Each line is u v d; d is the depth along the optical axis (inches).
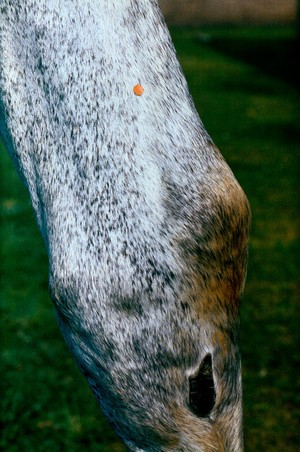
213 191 32.7
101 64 32.1
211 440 33.7
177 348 32.5
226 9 498.0
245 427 78.6
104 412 34.4
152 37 32.7
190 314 32.5
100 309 32.2
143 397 33.0
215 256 32.8
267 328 100.9
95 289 32.1
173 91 32.8
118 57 32.2
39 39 32.5
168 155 32.4
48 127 33.0
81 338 33.0
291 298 110.7
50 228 33.2
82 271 32.2
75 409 81.7
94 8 32.1
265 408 82.0
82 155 32.3
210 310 32.8
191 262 32.4
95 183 32.2
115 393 33.3
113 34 32.2
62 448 75.0
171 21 501.4
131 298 32.0
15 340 97.1
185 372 32.8
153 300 32.1
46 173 33.1
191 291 32.4
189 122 32.9
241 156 198.1
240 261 33.7
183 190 32.4
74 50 32.2
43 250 130.0
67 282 32.4
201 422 33.4
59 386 85.9
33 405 81.6
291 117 248.1
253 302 109.6
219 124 240.5
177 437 33.5
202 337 32.8
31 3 32.5
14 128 33.9
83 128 32.3
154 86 32.5
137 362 32.6
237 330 33.9
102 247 32.1
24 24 32.8
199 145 33.0
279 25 498.3
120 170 32.1
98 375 33.4
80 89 32.2
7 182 163.9
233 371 33.9
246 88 304.2
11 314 105.0
